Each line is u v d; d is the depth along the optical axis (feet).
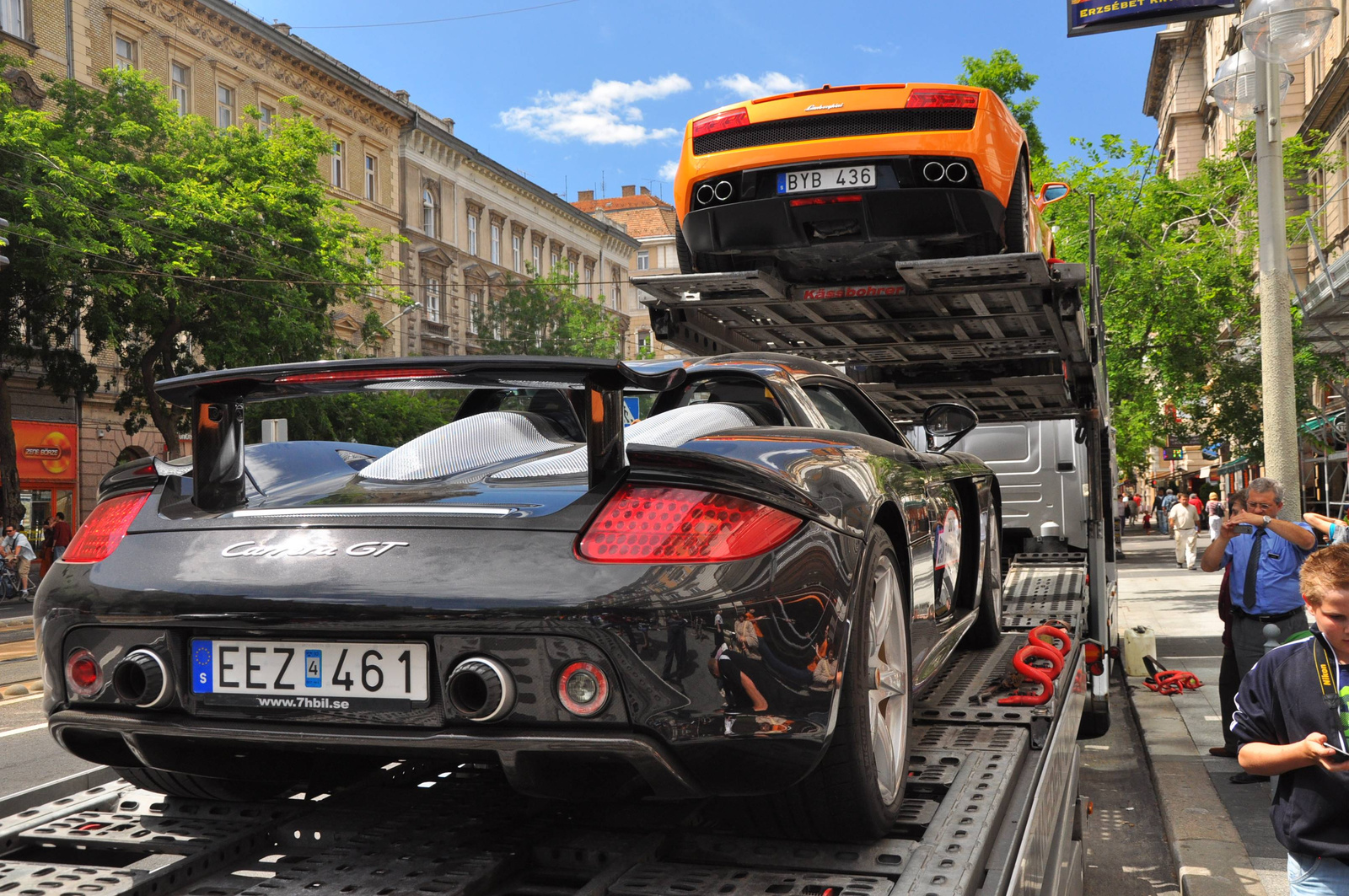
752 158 19.16
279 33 109.50
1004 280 16.85
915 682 8.38
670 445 7.04
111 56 90.58
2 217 60.18
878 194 18.49
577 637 5.68
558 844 6.60
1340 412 56.54
